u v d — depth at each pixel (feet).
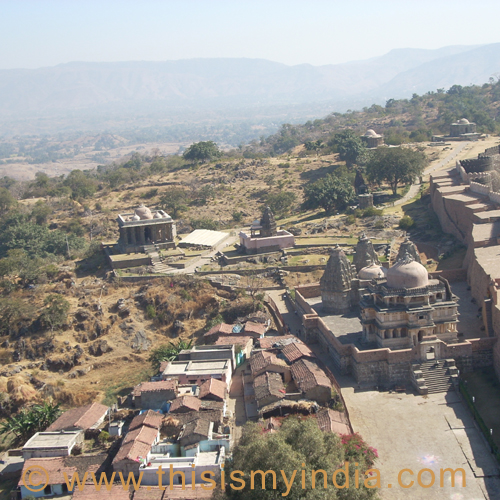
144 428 221.87
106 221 583.17
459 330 257.34
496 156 473.26
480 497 174.81
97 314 361.71
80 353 333.83
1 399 296.10
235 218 570.05
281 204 578.25
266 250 409.28
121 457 204.95
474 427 206.18
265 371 249.75
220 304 352.90
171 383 252.62
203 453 211.41
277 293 359.87
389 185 571.69
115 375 319.06
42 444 228.02
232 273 384.47
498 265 273.13
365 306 247.29
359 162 640.99
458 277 317.01
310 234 445.78
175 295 367.25
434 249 381.60
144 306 367.25
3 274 412.77
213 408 234.58
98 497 194.39
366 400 227.81
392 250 386.52
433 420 212.02
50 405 263.29
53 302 357.61
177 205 607.37
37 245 510.99
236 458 164.96
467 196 396.98
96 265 432.66
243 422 230.68
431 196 467.93
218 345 281.54
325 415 210.79
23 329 349.20
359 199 492.54
